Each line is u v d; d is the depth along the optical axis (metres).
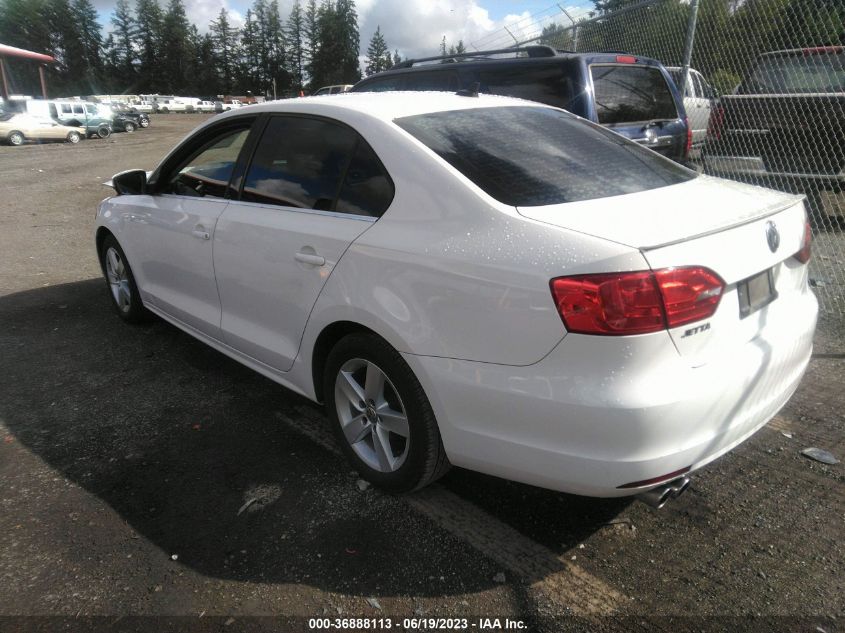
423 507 2.77
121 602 2.25
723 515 2.69
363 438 2.93
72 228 8.91
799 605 2.22
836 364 4.13
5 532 2.60
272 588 2.31
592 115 5.67
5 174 15.67
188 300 3.95
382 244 2.56
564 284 2.04
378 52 116.56
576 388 2.06
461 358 2.30
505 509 2.76
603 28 9.12
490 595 2.28
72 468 3.05
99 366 4.21
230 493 2.86
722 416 2.18
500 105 3.19
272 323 3.22
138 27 104.38
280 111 3.33
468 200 2.39
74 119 30.28
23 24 96.25
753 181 6.73
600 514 2.72
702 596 2.27
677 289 2.01
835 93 6.17
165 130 39.34
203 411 3.60
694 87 10.45
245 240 3.25
